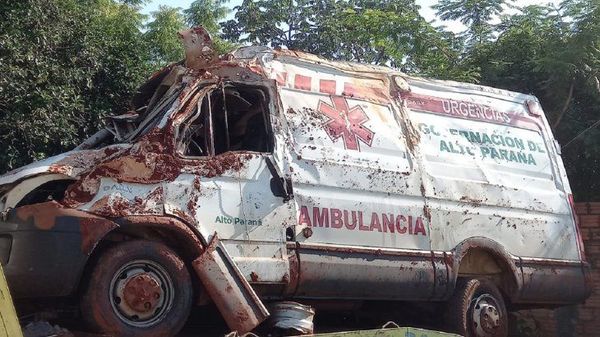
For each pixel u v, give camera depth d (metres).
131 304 5.47
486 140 8.41
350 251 6.75
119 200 5.54
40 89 10.34
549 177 8.89
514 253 8.21
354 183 6.95
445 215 7.64
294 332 6.03
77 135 10.76
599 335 10.20
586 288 8.89
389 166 7.30
